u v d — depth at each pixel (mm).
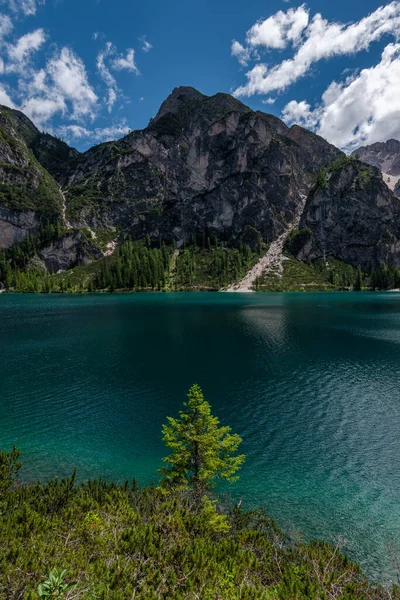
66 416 26625
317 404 29125
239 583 7156
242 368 40031
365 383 34688
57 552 7434
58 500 11148
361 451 21469
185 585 6750
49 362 42875
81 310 105938
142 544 8023
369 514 15477
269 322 77562
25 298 164000
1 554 6926
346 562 9430
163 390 32375
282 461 20328
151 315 91562
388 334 62375
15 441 22672
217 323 76250
